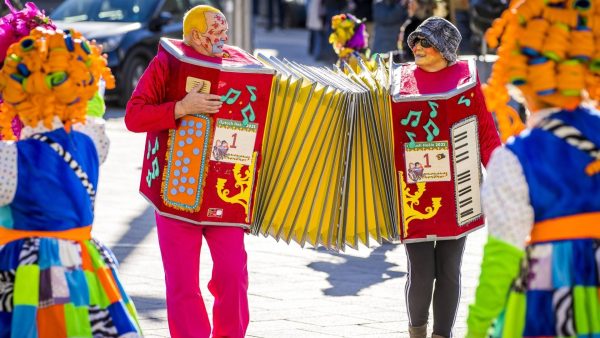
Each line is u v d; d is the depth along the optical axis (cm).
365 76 739
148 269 973
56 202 511
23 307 497
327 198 736
